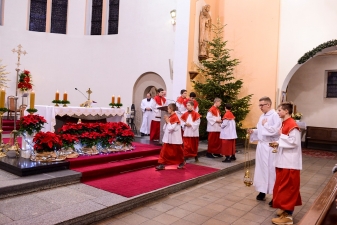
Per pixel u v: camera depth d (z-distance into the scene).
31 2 12.23
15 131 5.50
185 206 4.60
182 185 5.46
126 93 11.91
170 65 10.80
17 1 11.74
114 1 12.68
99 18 12.71
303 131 12.41
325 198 2.27
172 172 6.22
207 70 10.34
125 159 6.49
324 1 9.66
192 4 9.94
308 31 9.92
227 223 4.00
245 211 4.50
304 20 10.01
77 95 12.30
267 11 10.67
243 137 9.72
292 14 10.23
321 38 9.69
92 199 4.18
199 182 5.98
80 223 3.54
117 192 4.59
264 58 10.68
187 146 7.18
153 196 4.75
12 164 4.86
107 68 12.26
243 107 9.69
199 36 10.45
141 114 11.71
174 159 6.39
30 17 12.22
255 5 10.92
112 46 12.23
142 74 11.62
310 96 13.27
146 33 11.55
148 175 5.84
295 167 3.88
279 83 10.41
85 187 4.77
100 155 6.15
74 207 3.81
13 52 11.57
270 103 4.79
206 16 10.54
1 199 3.96
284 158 3.94
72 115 6.90
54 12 12.51
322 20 9.70
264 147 4.80
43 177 4.61
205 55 10.38
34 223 3.23
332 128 12.62
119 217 4.00
